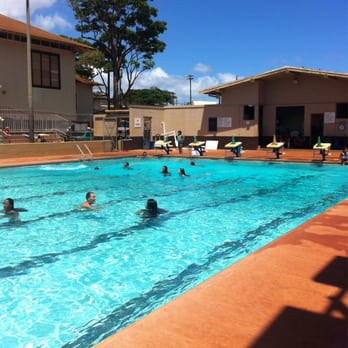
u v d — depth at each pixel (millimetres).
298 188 12414
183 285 4938
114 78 39500
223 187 12688
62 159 18766
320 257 4496
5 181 13922
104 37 38594
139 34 38875
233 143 20266
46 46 25516
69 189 12367
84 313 4207
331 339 2742
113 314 4184
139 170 16922
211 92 25438
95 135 26219
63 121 25438
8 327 3924
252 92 24047
